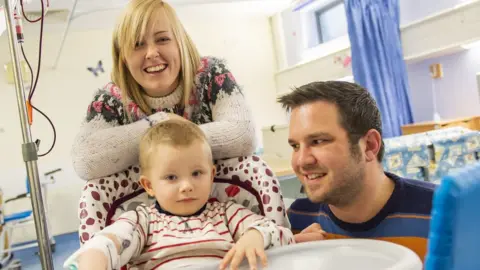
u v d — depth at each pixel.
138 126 1.05
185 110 1.18
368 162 0.87
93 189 1.04
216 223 1.00
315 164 0.84
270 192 1.07
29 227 4.46
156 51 1.08
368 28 3.46
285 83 5.12
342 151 0.83
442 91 3.61
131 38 1.08
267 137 3.10
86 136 1.06
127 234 0.90
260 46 5.27
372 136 0.87
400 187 0.90
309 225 1.09
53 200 4.48
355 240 0.80
